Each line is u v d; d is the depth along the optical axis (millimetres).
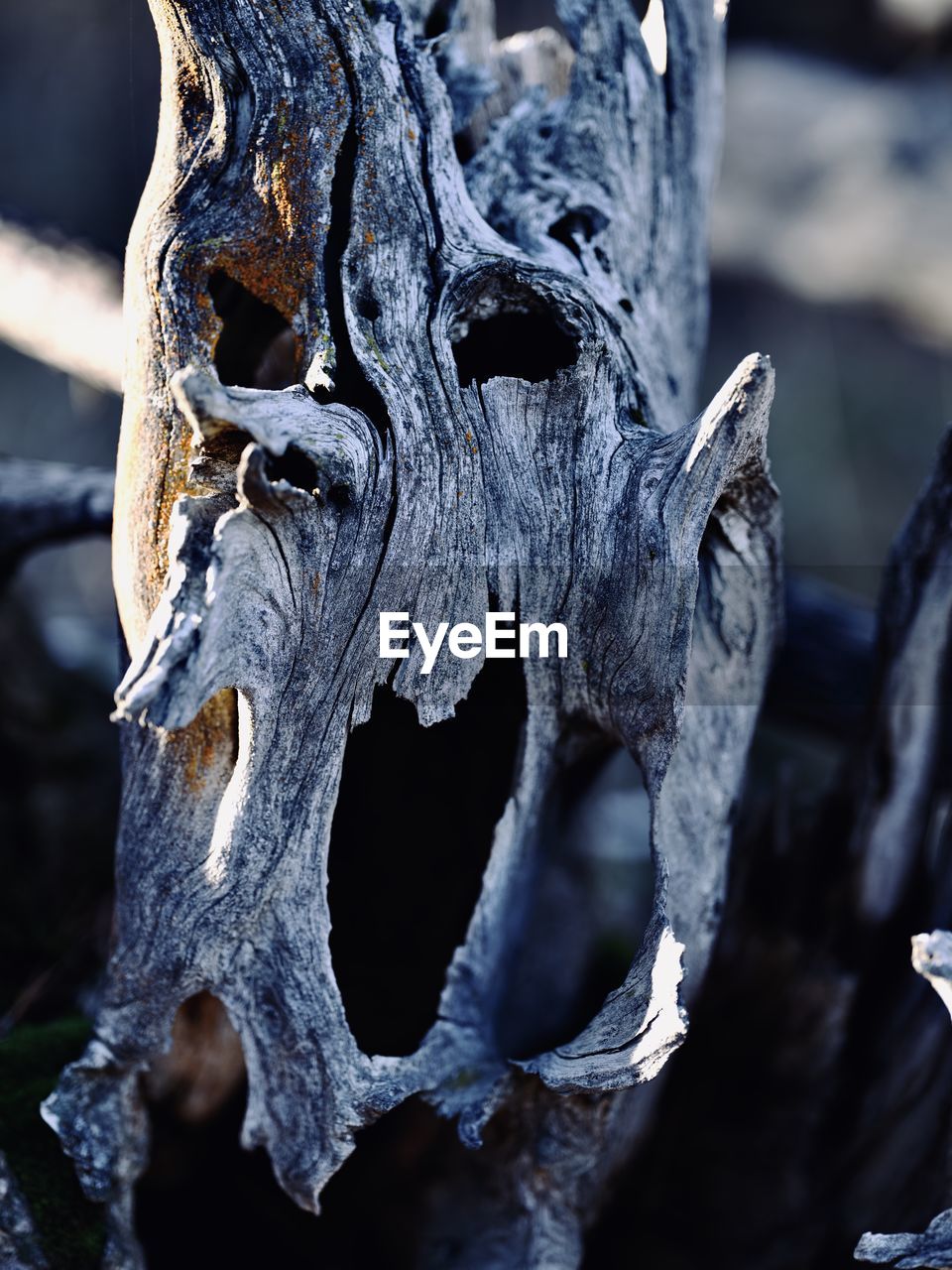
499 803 1754
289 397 1379
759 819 2127
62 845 2818
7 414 6027
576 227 1779
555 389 1563
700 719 1668
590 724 1668
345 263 1517
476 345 1685
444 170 1619
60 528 2611
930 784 1916
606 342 1584
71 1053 1877
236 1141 1903
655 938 1449
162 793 1548
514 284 1572
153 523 1521
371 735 1720
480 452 1530
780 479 6254
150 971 1576
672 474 1475
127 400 1552
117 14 6445
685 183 1996
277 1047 1562
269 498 1314
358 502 1431
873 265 6004
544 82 2078
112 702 3178
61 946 2555
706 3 2006
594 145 1834
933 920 1920
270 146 1508
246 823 1478
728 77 6508
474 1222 1772
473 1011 1644
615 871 2998
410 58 1616
